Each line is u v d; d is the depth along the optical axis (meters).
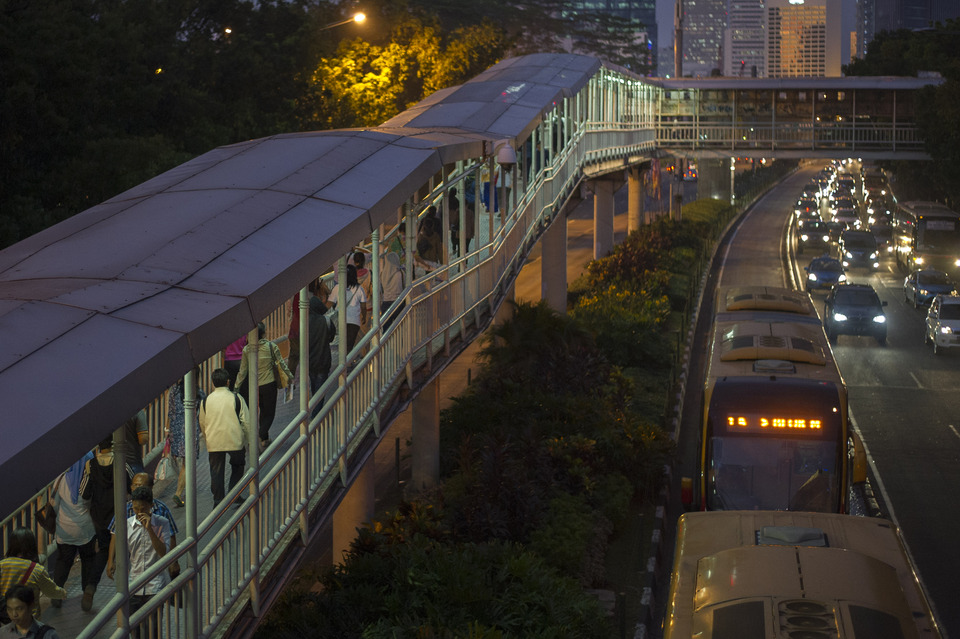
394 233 18.48
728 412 17.50
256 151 13.80
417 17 55.91
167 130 29.83
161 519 8.80
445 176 17.39
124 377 6.83
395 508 19.34
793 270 56.38
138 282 8.48
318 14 53.06
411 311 16.16
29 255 9.69
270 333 17.55
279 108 35.72
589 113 38.81
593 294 39.62
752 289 27.86
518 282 50.00
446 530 15.57
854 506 20.69
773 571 9.97
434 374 17.45
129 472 9.24
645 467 20.59
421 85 49.81
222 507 9.09
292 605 12.41
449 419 23.05
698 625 9.40
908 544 18.59
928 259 52.16
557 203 30.56
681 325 37.28
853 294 37.84
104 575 9.64
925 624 9.50
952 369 33.03
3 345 6.99
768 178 133.25
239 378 12.27
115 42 26.72
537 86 29.81
